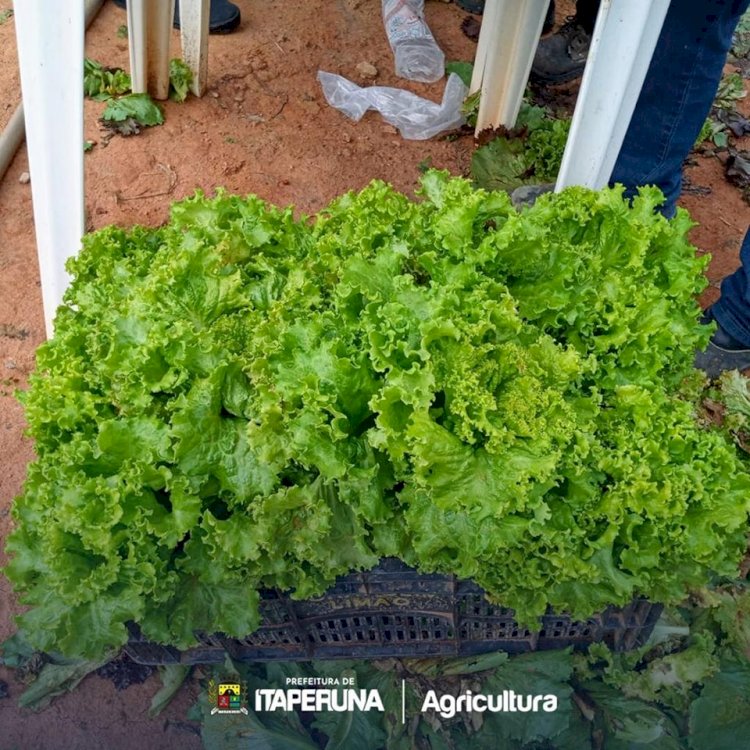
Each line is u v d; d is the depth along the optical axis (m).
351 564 2.15
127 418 2.11
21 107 4.71
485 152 4.58
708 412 3.52
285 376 2.06
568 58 5.54
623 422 2.24
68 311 2.55
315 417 1.99
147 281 2.38
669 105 3.49
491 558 2.16
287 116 5.08
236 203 2.67
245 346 2.26
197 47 4.82
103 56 5.33
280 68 5.44
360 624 2.63
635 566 2.13
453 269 2.29
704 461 2.19
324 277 2.43
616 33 2.36
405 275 2.20
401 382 1.98
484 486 1.97
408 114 5.09
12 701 2.84
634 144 3.70
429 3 6.32
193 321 2.28
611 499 2.10
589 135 2.66
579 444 2.06
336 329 2.18
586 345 2.38
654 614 2.50
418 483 1.98
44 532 2.08
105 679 2.89
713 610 2.84
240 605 2.22
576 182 2.81
